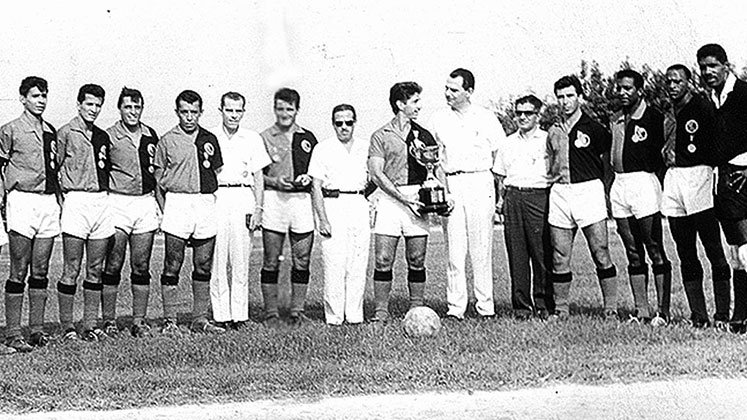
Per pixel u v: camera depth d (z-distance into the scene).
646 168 6.15
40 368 5.29
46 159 5.99
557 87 6.32
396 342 5.68
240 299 6.11
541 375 4.93
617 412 4.14
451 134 6.41
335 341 5.53
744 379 4.74
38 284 6.04
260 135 5.64
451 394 4.62
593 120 6.30
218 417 4.26
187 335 5.89
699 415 4.03
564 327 5.96
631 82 6.07
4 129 5.90
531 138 6.48
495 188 6.90
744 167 5.83
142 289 6.32
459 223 6.45
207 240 6.25
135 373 5.16
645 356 5.27
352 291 6.26
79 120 6.11
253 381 4.87
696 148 5.97
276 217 5.55
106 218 6.19
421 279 6.47
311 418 4.21
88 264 6.20
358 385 4.79
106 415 4.33
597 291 8.30
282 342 5.45
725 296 6.16
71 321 6.25
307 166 5.80
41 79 5.97
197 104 6.21
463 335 5.88
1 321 7.41
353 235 6.23
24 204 5.91
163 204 6.35
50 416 4.33
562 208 6.37
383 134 6.30
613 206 6.33
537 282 6.66
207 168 6.24
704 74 5.94
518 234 6.56
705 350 5.37
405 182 6.34
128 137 6.22
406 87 6.28
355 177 6.28
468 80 6.38
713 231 6.08
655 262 6.28
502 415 4.18
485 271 6.50
